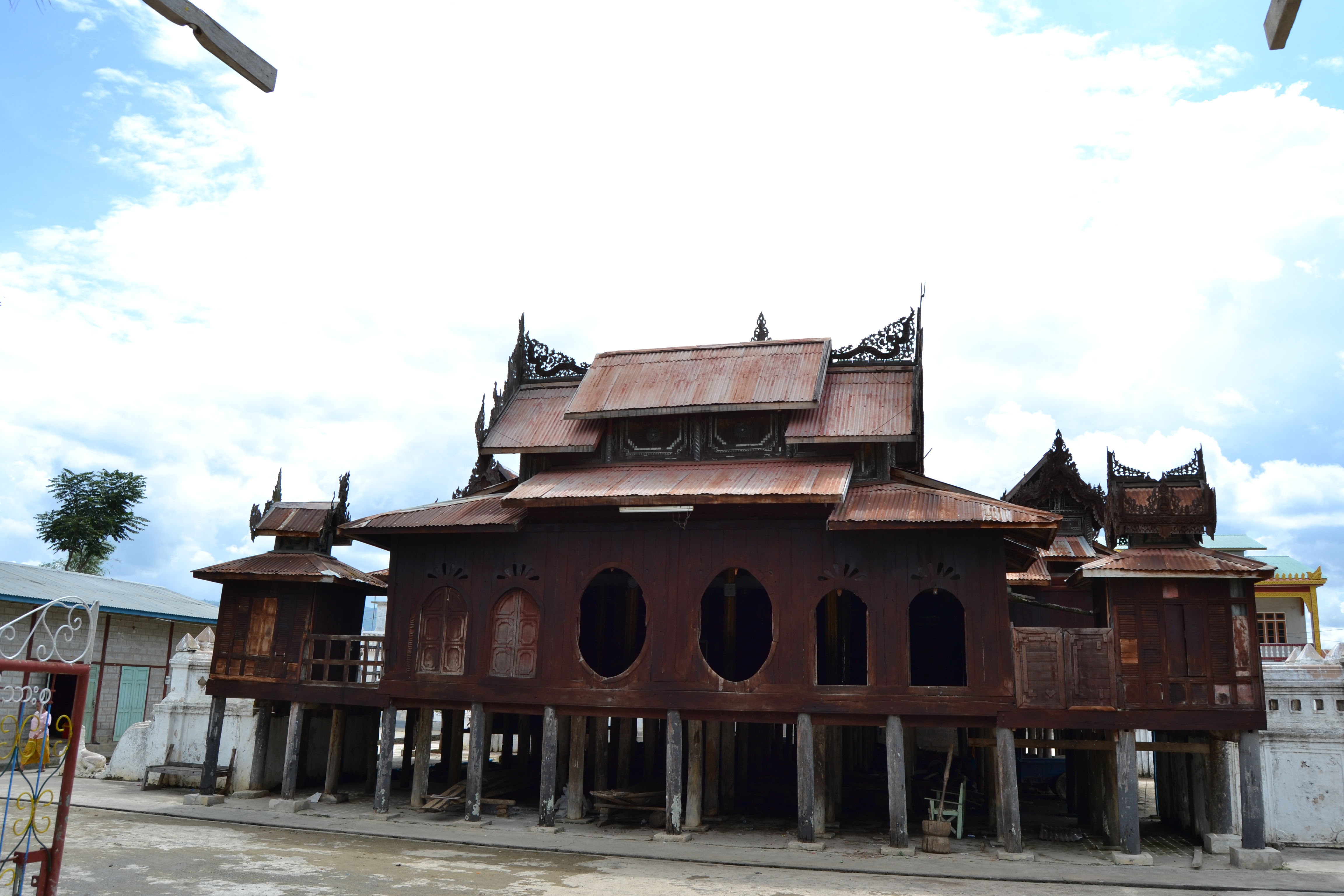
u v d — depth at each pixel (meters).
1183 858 17.42
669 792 18.88
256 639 23.02
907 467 21.73
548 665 19.92
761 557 19.08
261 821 20.12
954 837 19.47
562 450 21.09
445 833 19.25
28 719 9.54
